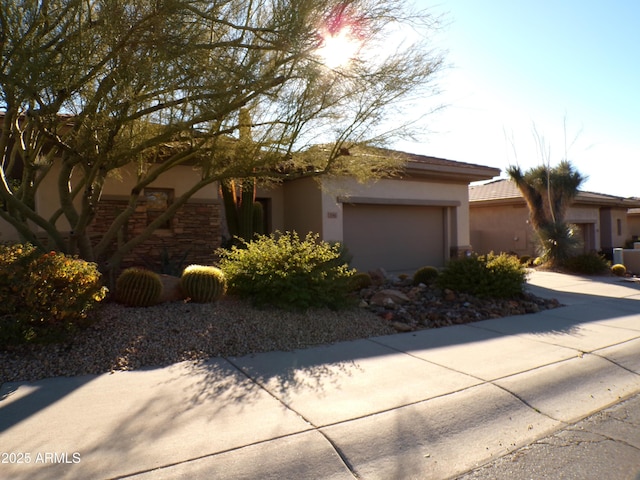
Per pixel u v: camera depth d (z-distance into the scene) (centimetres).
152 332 649
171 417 429
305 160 908
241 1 741
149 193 1255
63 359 558
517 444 413
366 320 805
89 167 851
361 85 807
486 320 882
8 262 589
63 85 680
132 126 824
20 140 840
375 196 1584
